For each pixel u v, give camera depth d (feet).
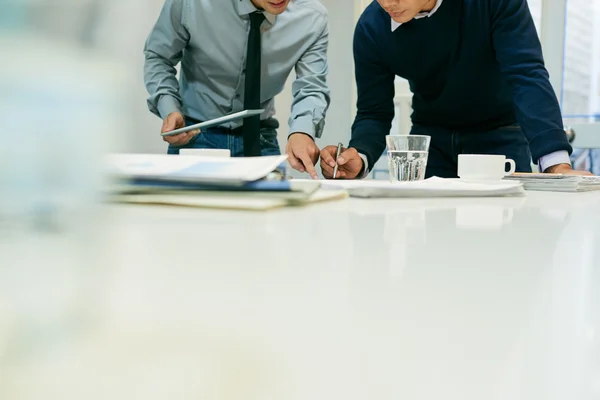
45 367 0.35
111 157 0.39
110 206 0.40
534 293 0.66
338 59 9.89
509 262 0.87
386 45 4.94
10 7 0.33
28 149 0.35
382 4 4.42
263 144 5.80
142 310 0.54
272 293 0.63
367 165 4.82
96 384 0.34
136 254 0.86
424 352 0.44
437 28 4.66
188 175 1.66
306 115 5.11
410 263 0.84
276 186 1.69
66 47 0.36
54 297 0.36
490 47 4.71
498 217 1.58
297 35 5.41
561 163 4.09
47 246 0.36
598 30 8.14
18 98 0.35
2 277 0.34
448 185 2.36
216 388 0.36
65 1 0.35
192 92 5.59
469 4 4.52
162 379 0.37
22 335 0.35
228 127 5.57
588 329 0.51
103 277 0.40
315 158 4.59
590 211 1.81
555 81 8.42
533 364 0.42
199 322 0.51
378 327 0.51
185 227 1.18
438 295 0.64
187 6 4.96
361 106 5.32
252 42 5.08
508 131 5.24
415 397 0.36
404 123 9.85
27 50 0.35
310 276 0.72
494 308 0.58
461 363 0.42
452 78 4.95
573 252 0.97
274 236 1.08
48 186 0.36
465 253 0.95
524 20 4.44
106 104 0.38
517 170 5.21
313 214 1.51
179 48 5.20
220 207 1.51
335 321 0.52
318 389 0.37
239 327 0.49
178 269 0.74
